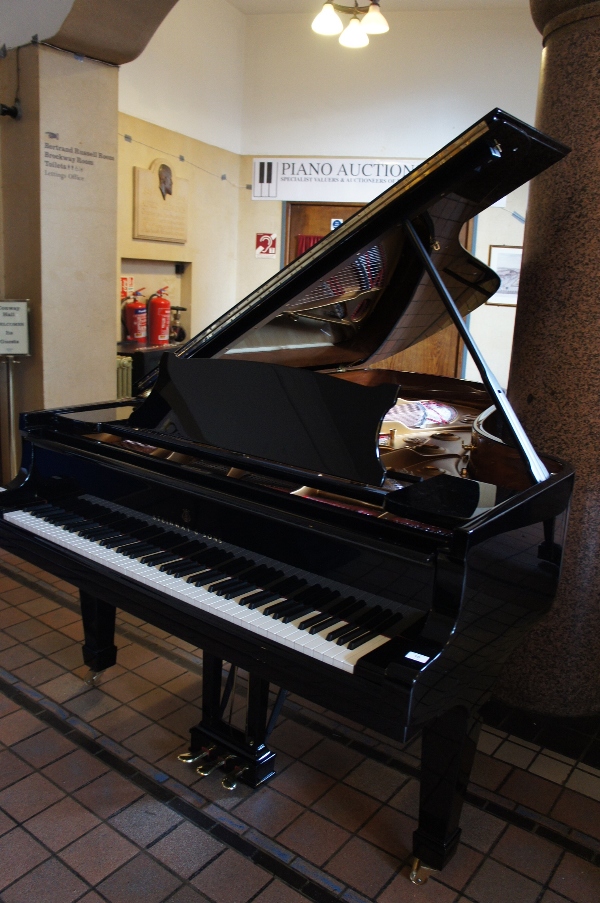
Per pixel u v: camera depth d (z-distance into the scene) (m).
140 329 6.01
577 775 2.29
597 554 2.44
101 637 2.56
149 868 1.82
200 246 6.84
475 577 1.49
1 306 4.00
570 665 2.54
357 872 1.84
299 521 1.70
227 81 6.88
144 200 5.88
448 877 1.84
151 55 5.79
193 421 2.20
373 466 1.82
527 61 6.57
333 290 2.49
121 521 2.12
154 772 2.17
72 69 4.02
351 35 5.12
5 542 2.29
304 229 7.37
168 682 2.67
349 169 7.02
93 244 4.33
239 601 1.71
